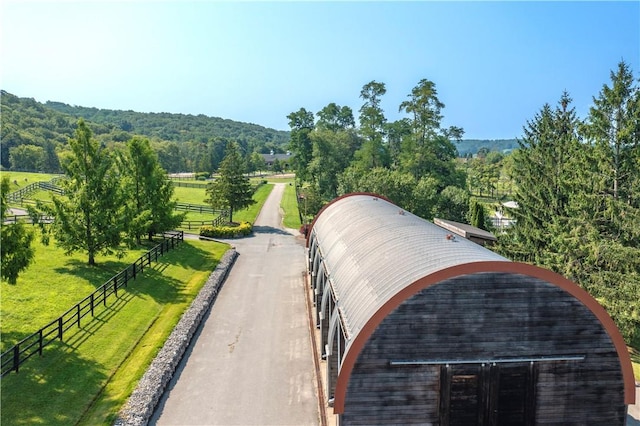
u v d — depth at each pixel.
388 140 83.31
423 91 63.50
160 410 13.95
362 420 11.23
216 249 37.34
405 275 12.26
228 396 14.82
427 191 47.75
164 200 36.81
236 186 49.66
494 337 11.29
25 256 17.72
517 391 11.52
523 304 11.27
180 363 17.16
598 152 22.94
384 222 19.11
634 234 21.36
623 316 19.20
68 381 14.72
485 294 11.19
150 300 23.05
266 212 61.84
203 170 121.88
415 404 11.27
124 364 16.33
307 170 78.00
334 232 21.73
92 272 25.75
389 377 11.16
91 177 26.66
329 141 69.88
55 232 26.34
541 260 25.00
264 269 31.77
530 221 28.69
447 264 11.88
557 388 11.55
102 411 13.25
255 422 13.36
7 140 117.88
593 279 21.55
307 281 28.55
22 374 14.73
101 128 188.00
